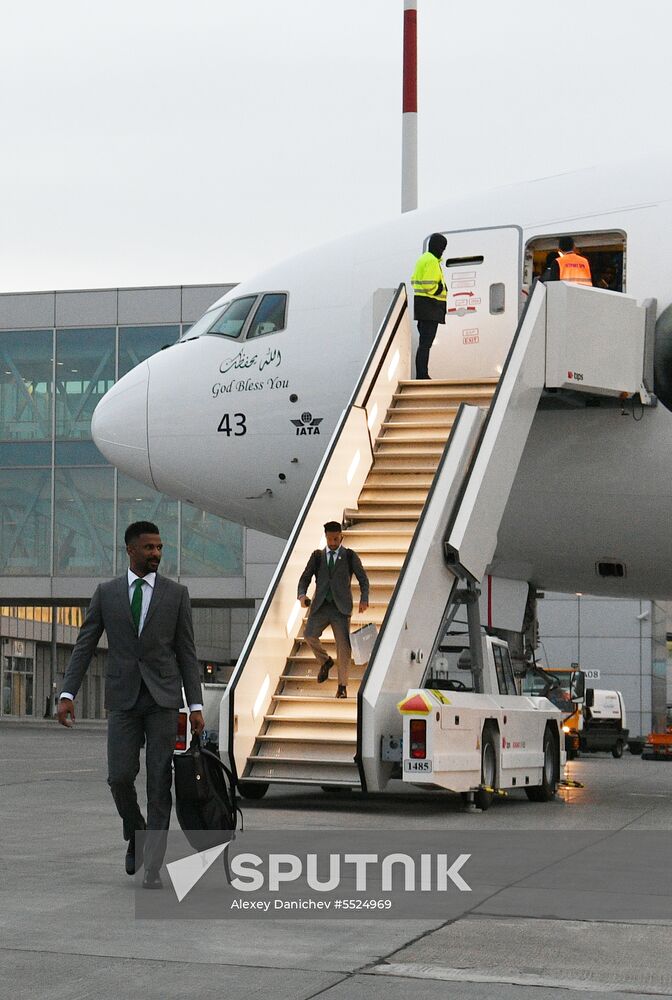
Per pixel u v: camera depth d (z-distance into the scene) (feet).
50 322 143.54
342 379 57.36
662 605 148.36
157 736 25.72
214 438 60.59
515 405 48.11
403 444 51.88
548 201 55.06
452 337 55.98
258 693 45.34
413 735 40.98
